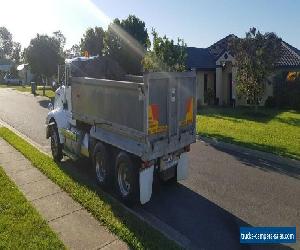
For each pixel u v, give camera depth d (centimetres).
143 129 721
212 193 862
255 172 1030
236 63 2275
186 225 696
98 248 588
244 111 2378
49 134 1140
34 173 967
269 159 1182
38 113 2195
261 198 832
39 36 3844
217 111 2412
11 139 1369
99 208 730
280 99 2578
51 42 3862
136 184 765
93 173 991
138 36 2628
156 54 1728
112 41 2634
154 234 631
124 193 797
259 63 2136
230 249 611
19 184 877
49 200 779
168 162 832
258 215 741
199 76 2825
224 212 756
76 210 729
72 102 986
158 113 745
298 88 2495
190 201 814
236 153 1258
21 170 993
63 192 827
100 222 678
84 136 962
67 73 1052
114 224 661
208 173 1016
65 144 1055
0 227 633
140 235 626
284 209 771
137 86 721
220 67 2798
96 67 1088
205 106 2745
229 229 681
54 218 691
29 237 604
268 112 2333
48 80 4822
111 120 814
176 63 1728
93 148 913
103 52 2716
